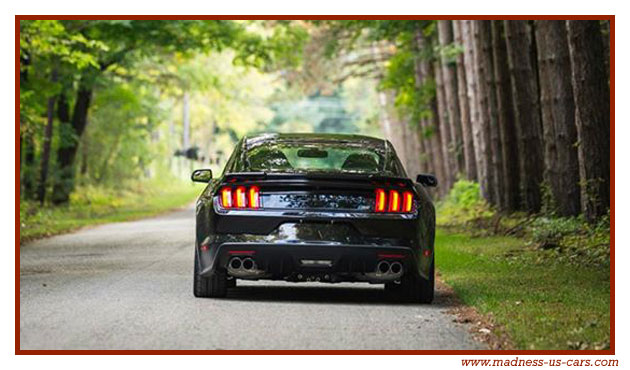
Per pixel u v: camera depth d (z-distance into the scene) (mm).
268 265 25312
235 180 25438
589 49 43906
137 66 119812
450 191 89562
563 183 50344
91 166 135750
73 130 103000
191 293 28000
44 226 68375
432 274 26234
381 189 25312
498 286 29500
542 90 51438
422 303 26516
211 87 149750
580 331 21000
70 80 95125
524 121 58844
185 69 129375
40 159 98438
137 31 92312
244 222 25250
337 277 25531
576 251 38938
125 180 147250
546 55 50906
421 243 25453
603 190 43938
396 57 100625
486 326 22406
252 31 104625
